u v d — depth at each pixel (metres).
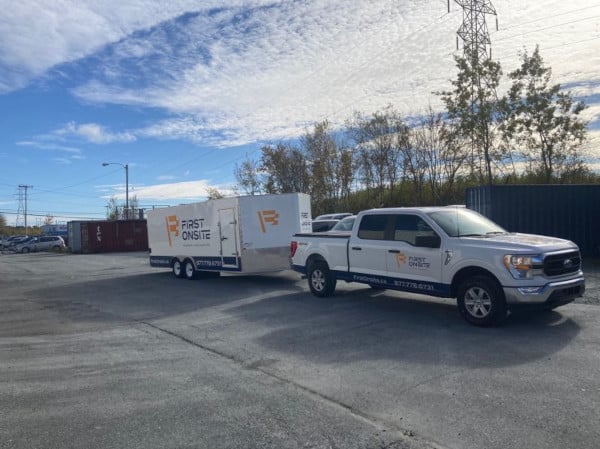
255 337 7.89
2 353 7.63
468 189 18.08
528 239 7.91
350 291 11.87
